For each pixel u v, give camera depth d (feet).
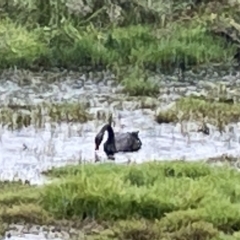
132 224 38.37
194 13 92.38
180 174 45.24
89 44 84.43
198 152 54.29
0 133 57.77
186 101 67.46
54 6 89.15
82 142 55.77
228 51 86.69
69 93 73.20
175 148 55.11
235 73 82.99
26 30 86.38
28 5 89.25
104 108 67.15
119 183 41.65
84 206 40.29
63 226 39.32
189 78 80.43
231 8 92.43
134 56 84.23
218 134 58.95
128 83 74.33
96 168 45.50
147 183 43.55
